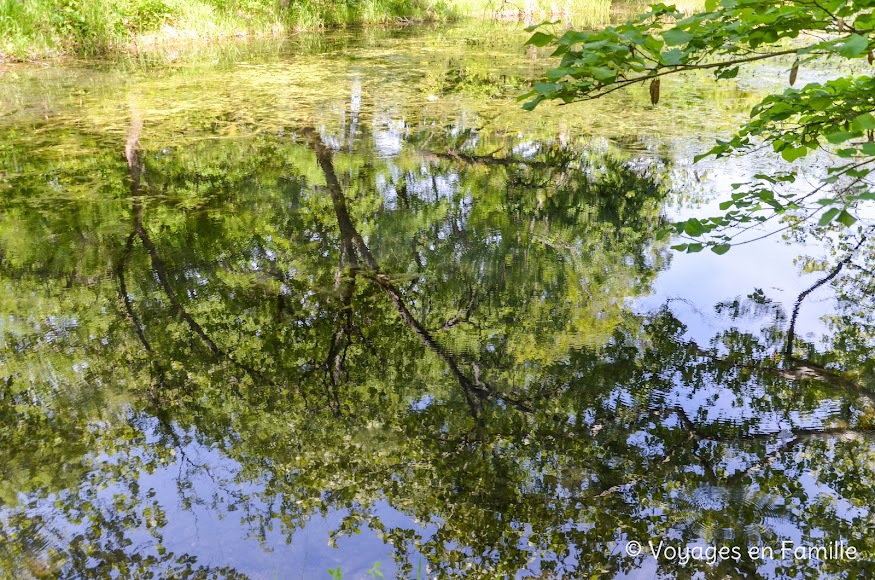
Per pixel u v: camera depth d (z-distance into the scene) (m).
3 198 4.61
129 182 4.95
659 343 3.21
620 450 2.55
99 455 2.57
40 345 3.20
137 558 2.08
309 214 4.55
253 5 11.65
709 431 2.63
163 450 2.60
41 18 9.26
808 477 2.39
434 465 2.51
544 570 2.04
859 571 2.00
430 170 5.30
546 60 9.40
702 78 8.19
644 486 2.38
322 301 3.62
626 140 5.83
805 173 4.89
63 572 2.04
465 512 2.29
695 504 2.29
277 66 8.74
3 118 6.28
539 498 2.34
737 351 3.13
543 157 5.57
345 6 13.26
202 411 2.83
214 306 3.56
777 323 3.33
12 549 2.12
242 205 4.63
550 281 3.78
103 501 2.33
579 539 2.16
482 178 5.16
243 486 2.41
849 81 2.07
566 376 3.00
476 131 6.19
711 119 6.35
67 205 4.54
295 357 3.19
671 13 2.01
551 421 2.73
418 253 4.10
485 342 3.28
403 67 8.77
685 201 4.65
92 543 2.14
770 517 2.22
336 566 2.06
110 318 3.43
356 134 6.02
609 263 3.96
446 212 4.61
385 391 2.96
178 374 3.05
